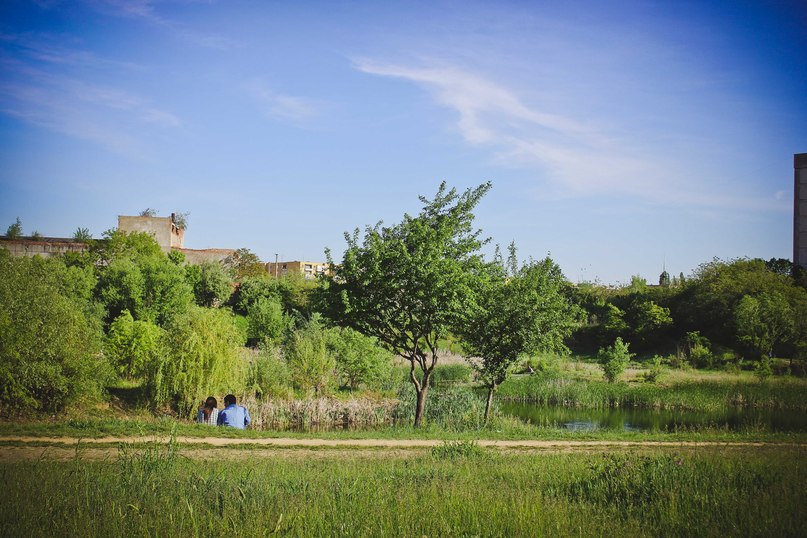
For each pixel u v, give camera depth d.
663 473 9.42
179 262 67.62
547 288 22.11
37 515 6.95
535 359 43.12
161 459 10.05
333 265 20.11
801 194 70.75
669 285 71.75
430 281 18.59
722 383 36.38
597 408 32.31
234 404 17.45
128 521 6.86
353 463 12.22
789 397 32.66
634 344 58.84
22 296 19.00
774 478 9.45
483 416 24.66
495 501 8.04
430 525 7.06
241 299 64.56
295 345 30.55
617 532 7.01
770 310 47.69
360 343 31.55
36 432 13.91
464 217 19.88
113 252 64.75
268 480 9.30
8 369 18.17
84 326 20.86
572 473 10.52
